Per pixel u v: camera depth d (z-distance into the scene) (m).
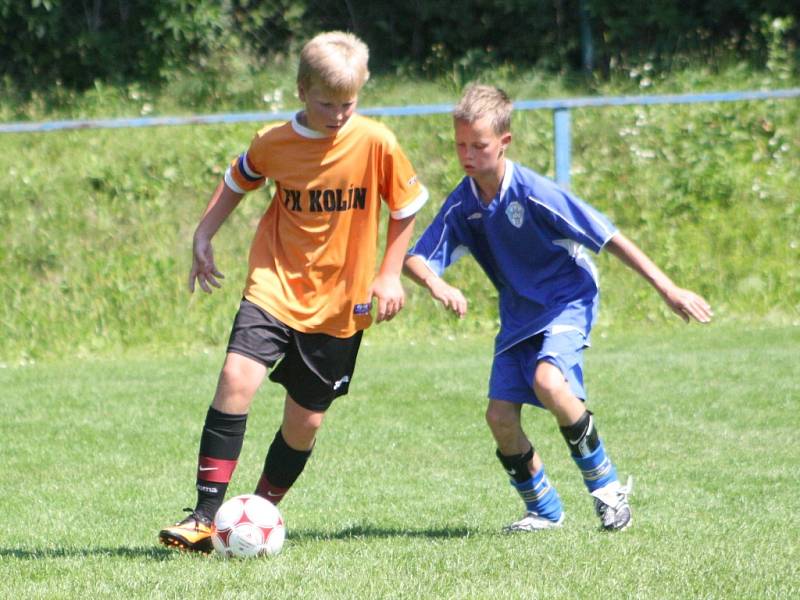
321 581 13.96
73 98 56.38
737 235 44.88
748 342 38.22
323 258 16.06
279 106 55.91
